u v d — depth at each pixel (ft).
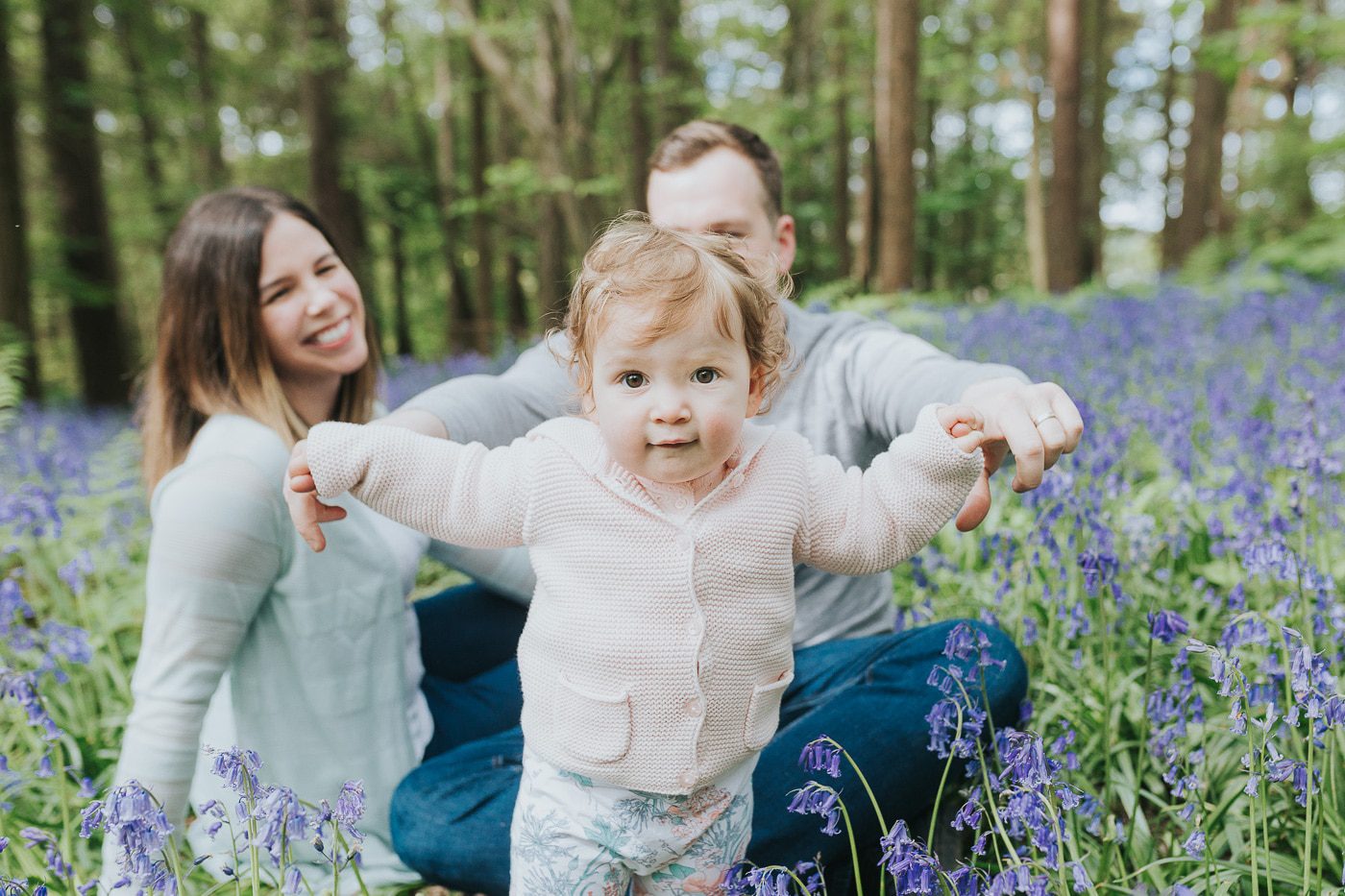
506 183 41.55
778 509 4.90
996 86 82.84
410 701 7.63
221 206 7.14
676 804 5.10
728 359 4.55
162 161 61.46
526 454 4.99
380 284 89.45
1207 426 13.43
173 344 7.13
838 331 7.59
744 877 5.46
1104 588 6.57
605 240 4.83
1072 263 42.22
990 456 5.43
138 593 12.46
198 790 7.31
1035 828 4.82
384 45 62.44
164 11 53.01
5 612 8.54
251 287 7.02
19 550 11.86
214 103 60.08
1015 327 22.47
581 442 4.98
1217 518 8.82
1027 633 8.57
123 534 13.53
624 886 5.49
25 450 19.38
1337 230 33.96
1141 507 10.20
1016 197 97.25
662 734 4.88
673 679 4.79
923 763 6.27
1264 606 8.16
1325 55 32.45
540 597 5.09
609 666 4.81
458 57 55.67
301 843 6.98
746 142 7.64
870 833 6.26
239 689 7.03
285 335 7.25
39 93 40.50
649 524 4.77
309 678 6.93
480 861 6.43
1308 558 7.39
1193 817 5.89
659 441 4.51
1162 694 6.02
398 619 7.32
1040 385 5.21
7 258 37.68
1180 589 9.34
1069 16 41.34
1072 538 8.55
